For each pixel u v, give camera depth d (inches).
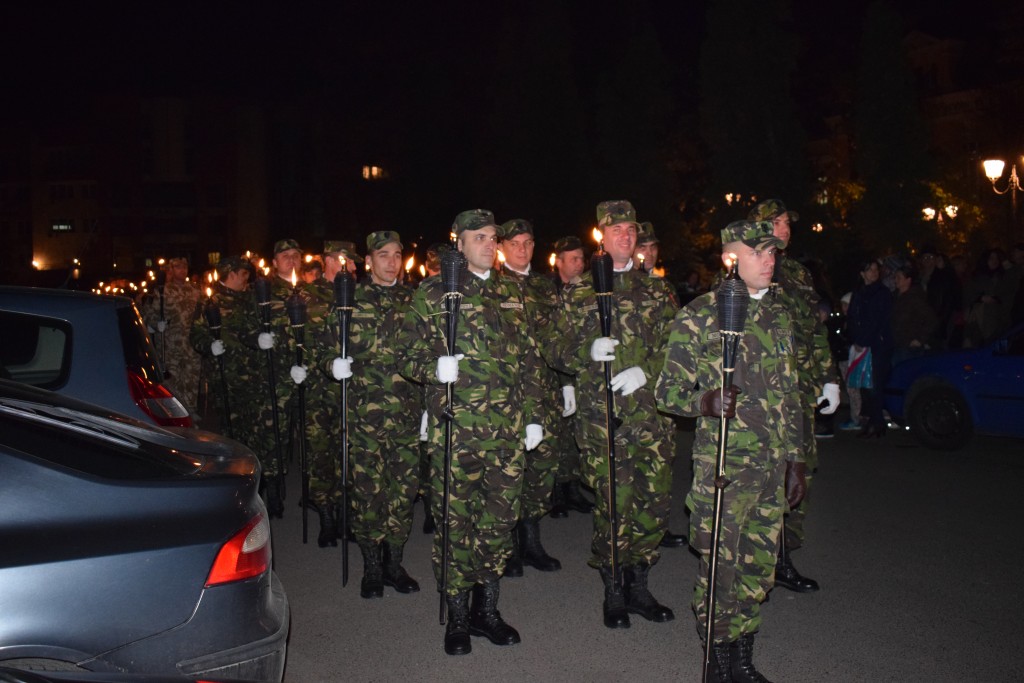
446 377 201.8
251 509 142.8
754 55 1183.6
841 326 498.9
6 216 2416.3
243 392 343.3
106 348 214.2
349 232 1573.6
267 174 2391.7
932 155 1132.5
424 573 262.8
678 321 180.2
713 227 1218.6
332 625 222.7
